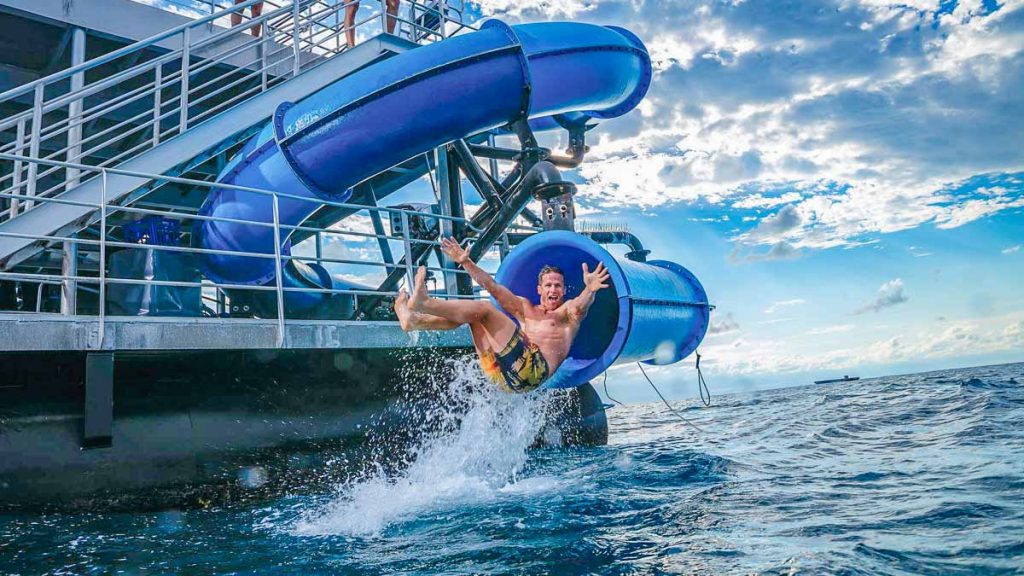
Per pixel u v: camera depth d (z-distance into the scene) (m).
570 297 9.29
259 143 10.05
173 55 9.73
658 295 9.66
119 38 11.20
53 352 6.55
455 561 3.93
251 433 7.56
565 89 11.53
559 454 9.33
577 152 13.62
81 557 4.51
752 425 14.13
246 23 10.49
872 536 3.93
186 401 7.34
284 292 11.26
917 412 12.98
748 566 3.45
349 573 3.82
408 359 9.25
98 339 6.54
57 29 10.91
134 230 9.56
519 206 10.51
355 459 8.17
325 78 10.84
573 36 11.48
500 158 12.16
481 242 10.73
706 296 11.48
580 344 9.38
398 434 8.73
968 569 3.21
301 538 4.88
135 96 10.07
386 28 11.77
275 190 9.98
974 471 5.88
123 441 6.71
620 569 3.56
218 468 7.15
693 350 11.24
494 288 5.20
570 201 9.98
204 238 10.55
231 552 4.53
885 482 5.73
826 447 8.65
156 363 7.65
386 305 10.92
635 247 12.46
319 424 8.15
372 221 12.60
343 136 9.40
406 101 9.20
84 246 12.37
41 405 6.46
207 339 7.21
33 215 8.43
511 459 8.65
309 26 12.27
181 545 4.83
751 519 4.60
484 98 9.48
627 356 9.30
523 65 9.52
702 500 5.36
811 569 3.29
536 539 4.34
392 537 4.72
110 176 9.00
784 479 6.24
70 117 9.81
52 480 6.23
